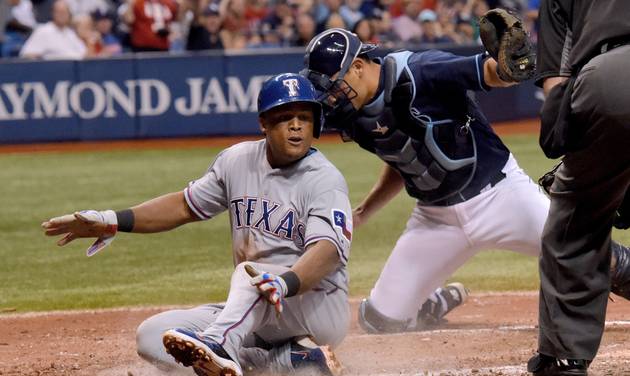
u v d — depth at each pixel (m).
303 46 65.19
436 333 20.12
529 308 23.28
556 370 14.70
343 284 15.83
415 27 69.69
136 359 18.34
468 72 17.25
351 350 18.56
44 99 59.97
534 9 80.06
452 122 18.23
